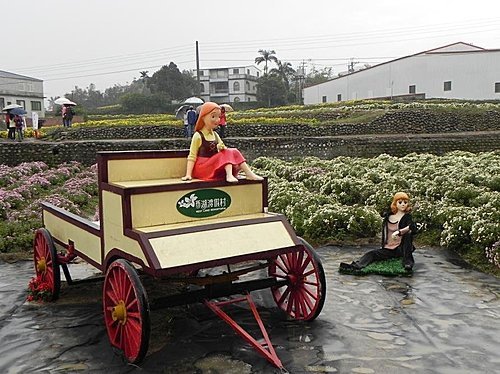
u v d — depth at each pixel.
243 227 4.63
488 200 9.49
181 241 4.27
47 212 6.30
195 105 28.66
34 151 20.78
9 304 5.92
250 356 4.44
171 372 4.18
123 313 4.37
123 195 4.36
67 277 5.88
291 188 11.57
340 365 4.27
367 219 8.95
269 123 25.78
